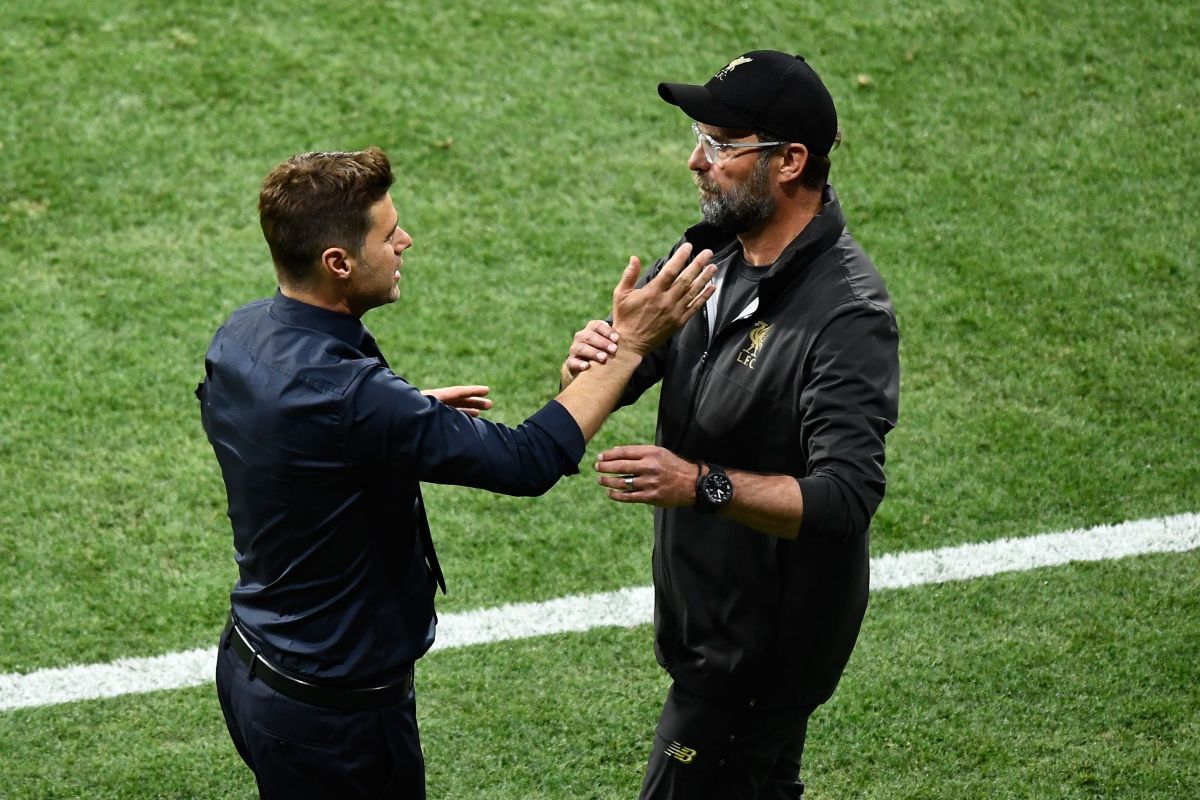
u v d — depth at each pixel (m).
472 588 17.67
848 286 10.80
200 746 15.24
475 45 27.83
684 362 11.82
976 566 18.02
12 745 15.14
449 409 10.08
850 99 27.09
